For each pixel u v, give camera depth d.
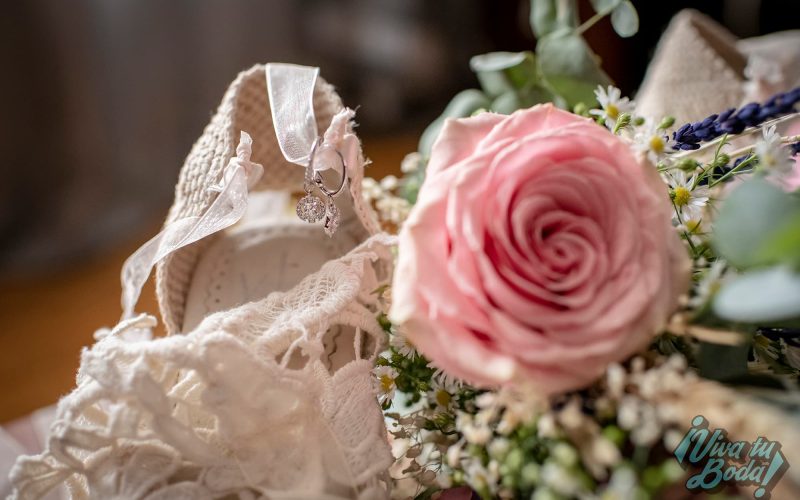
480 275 0.15
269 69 0.23
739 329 0.17
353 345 0.22
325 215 0.21
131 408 0.18
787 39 0.35
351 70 0.87
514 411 0.15
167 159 0.76
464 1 0.89
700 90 0.30
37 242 0.69
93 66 0.69
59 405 0.19
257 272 0.25
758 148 0.18
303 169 0.26
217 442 0.18
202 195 0.22
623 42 0.71
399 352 0.20
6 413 0.51
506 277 0.15
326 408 0.19
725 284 0.16
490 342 0.15
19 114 0.66
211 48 0.75
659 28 0.67
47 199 0.70
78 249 0.71
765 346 0.19
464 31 0.91
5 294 0.66
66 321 0.62
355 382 0.20
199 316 0.24
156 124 0.74
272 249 0.26
